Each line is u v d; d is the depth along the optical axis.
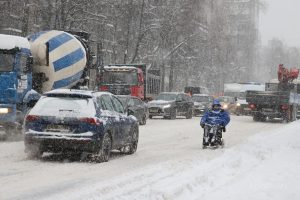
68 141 20.11
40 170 18.38
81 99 20.95
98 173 18.08
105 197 13.51
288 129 42.75
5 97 28.12
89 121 20.30
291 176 17.73
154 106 56.25
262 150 25.91
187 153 25.02
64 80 34.03
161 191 14.39
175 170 18.70
